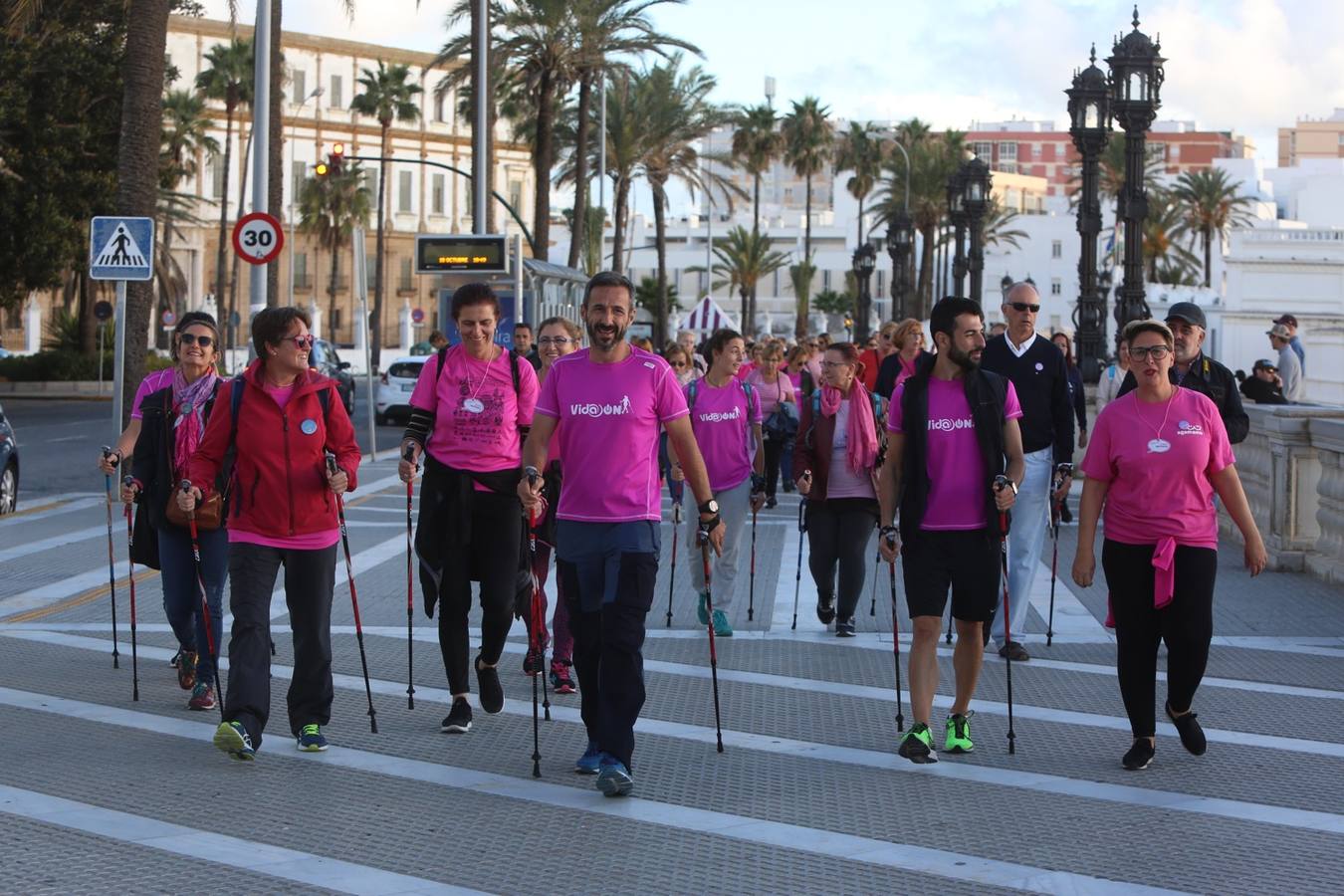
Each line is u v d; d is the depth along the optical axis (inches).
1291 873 237.1
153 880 226.5
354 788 282.8
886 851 247.3
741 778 293.1
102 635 435.8
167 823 257.3
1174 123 6747.1
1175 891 228.7
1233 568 566.9
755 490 464.1
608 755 278.5
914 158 3597.4
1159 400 307.6
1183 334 406.0
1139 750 302.7
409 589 348.2
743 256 3892.7
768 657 417.1
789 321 4840.1
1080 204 1051.3
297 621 311.0
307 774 292.8
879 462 444.1
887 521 311.4
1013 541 418.0
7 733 320.8
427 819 263.1
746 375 822.5
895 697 366.3
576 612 292.7
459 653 331.9
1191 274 4340.6
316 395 307.3
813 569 453.4
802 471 448.5
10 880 224.8
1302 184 5137.8
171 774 290.5
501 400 333.4
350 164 3440.0
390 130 3890.3
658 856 243.8
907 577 309.0
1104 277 2250.2
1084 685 382.3
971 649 312.0
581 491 285.6
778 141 3703.3
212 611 350.0
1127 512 305.4
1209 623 303.9
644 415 286.4
